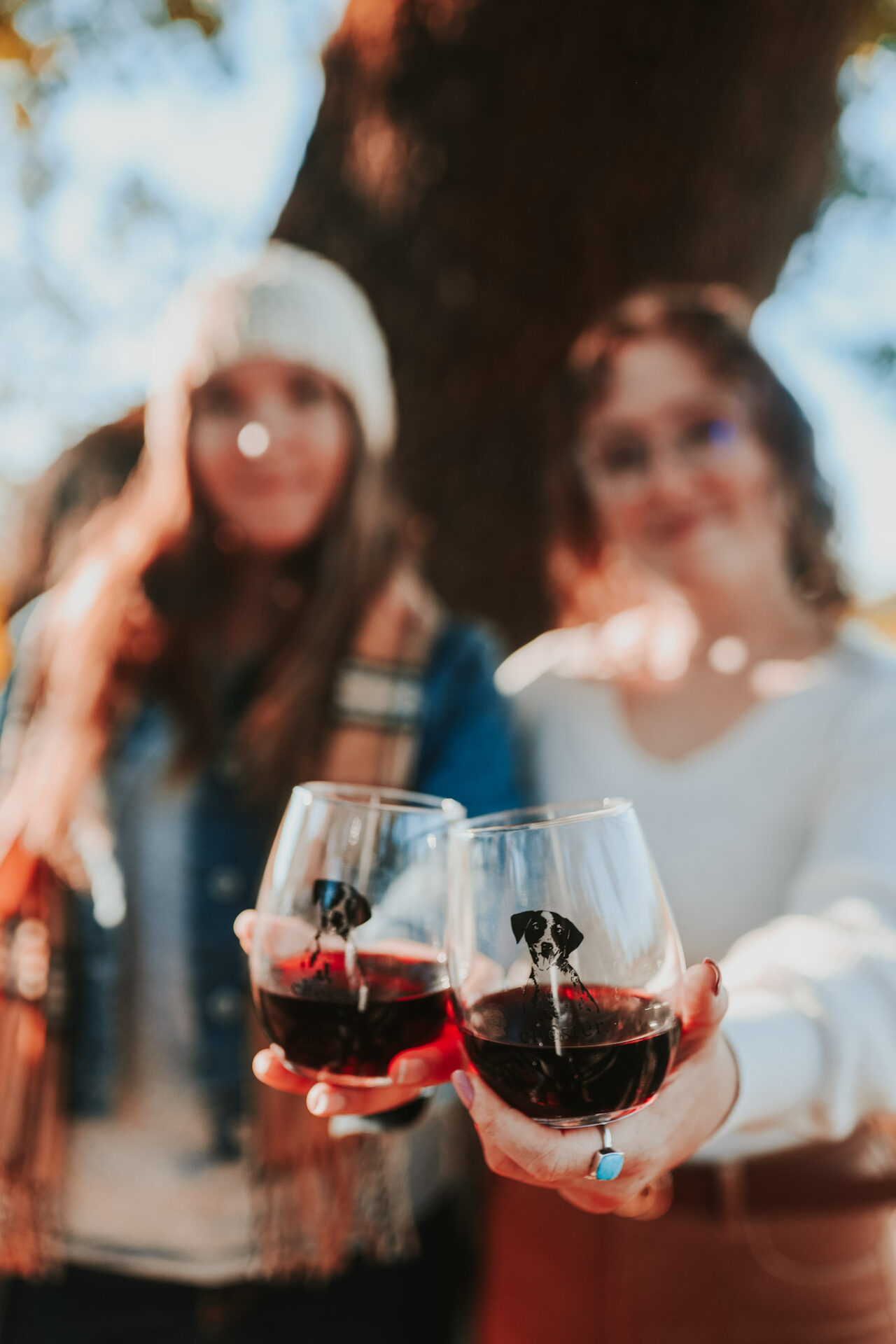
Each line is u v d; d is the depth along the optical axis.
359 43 2.39
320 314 1.73
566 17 2.21
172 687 1.73
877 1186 1.36
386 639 1.73
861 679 1.54
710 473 1.67
